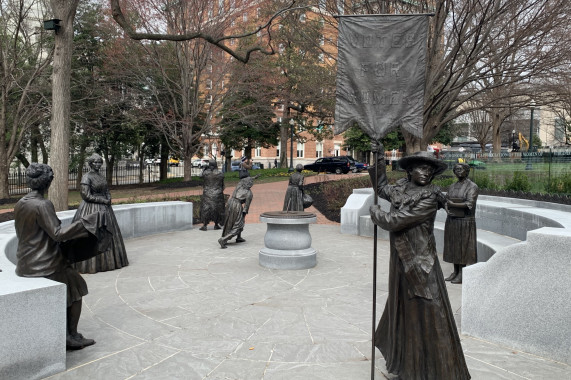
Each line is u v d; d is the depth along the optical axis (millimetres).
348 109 3736
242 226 10172
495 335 4883
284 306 6035
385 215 3504
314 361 4340
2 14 20422
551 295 4480
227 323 5383
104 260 7863
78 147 28719
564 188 12992
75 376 3988
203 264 8492
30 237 4152
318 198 18531
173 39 12180
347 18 3725
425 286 3420
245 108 26359
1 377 3641
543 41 14844
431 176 3531
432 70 16016
